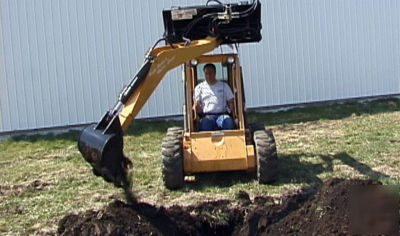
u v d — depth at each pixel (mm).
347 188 5691
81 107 14336
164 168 8078
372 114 13828
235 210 6914
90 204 7828
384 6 15648
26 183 9180
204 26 8227
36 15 14047
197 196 7820
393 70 15812
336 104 15156
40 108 14211
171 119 14586
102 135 6062
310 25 15172
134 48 14430
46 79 14195
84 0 14195
